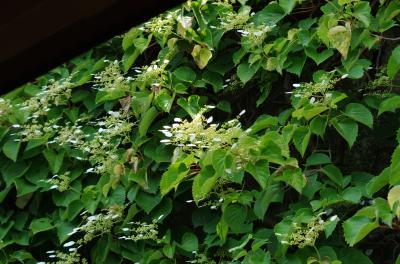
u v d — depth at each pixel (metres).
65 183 3.18
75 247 3.25
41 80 3.45
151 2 0.86
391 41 2.96
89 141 3.23
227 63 3.05
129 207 3.09
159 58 3.12
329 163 2.70
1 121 3.37
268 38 2.96
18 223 3.32
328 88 2.66
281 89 3.06
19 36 0.91
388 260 2.89
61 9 0.87
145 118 2.99
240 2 2.95
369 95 2.75
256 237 2.66
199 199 2.72
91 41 0.90
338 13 2.71
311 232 2.43
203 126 2.67
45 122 3.38
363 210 2.29
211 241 2.80
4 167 3.36
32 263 3.28
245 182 2.95
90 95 3.34
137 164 2.95
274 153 2.53
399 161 2.22
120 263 3.03
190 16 3.10
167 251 2.86
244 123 3.13
